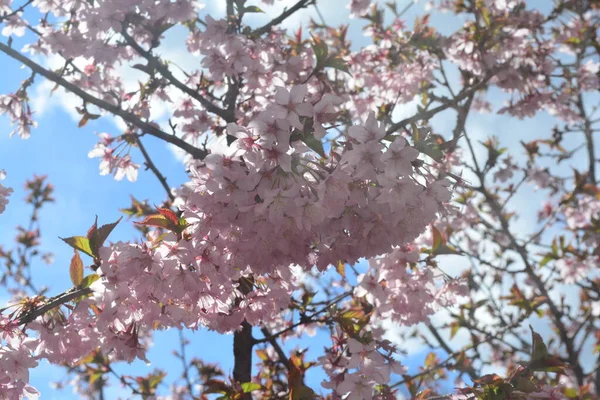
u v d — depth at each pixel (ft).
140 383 17.94
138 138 17.28
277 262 8.13
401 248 11.63
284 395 12.39
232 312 10.06
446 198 7.65
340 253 8.45
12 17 16.19
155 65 15.55
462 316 23.27
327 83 15.24
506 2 20.58
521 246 23.98
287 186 7.33
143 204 17.75
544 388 8.63
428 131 7.97
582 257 24.73
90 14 14.61
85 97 14.89
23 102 16.28
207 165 7.23
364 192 7.68
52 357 8.98
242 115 17.51
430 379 19.20
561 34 25.34
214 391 11.59
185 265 8.00
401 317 12.86
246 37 15.71
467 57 19.58
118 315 8.43
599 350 21.11
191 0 14.73
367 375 10.17
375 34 21.47
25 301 8.83
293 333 16.48
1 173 13.79
